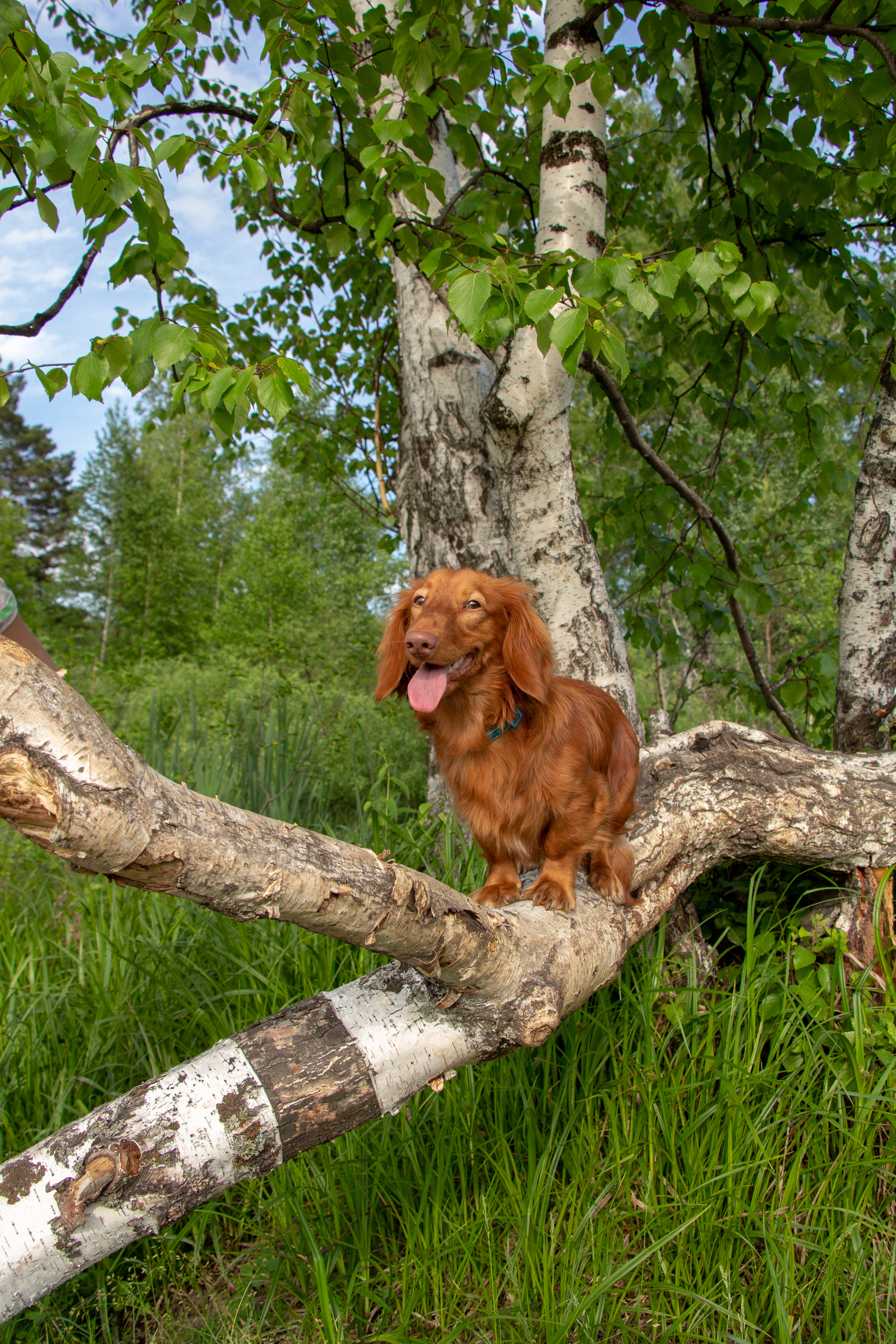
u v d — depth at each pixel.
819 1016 2.43
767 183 3.85
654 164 6.29
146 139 2.79
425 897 1.56
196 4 3.00
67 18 5.11
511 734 2.49
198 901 1.34
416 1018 1.78
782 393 4.95
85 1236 1.44
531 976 1.88
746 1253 2.19
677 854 2.70
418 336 4.15
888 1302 2.00
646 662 9.99
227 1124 1.56
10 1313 1.42
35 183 2.30
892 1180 2.18
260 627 13.05
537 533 3.39
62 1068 2.94
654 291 2.39
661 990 2.49
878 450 3.81
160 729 5.91
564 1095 2.43
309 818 5.00
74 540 31.30
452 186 4.31
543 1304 2.07
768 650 7.52
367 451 7.14
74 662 6.96
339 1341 2.07
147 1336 2.37
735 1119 2.21
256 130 2.72
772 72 3.46
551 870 2.36
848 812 2.81
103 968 3.29
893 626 3.83
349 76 3.12
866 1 2.99
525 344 3.16
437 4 2.96
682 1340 1.98
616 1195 2.29
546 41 3.37
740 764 2.93
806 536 5.82
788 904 3.12
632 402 5.38
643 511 4.99
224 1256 2.64
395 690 2.81
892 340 3.78
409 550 4.38
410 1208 2.36
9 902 4.29
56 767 1.10
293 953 3.23
